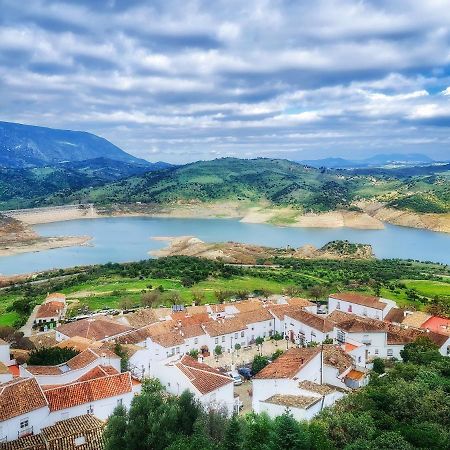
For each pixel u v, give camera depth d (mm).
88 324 106125
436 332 95812
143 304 151375
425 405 48781
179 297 153750
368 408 50125
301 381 63031
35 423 52844
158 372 70000
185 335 101438
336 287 179625
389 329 97875
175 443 42281
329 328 99750
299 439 39344
